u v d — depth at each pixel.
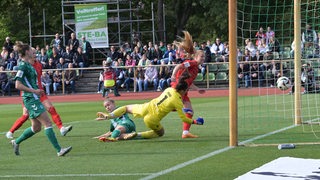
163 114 14.69
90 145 14.41
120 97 34.47
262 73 34.16
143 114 14.74
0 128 19.62
